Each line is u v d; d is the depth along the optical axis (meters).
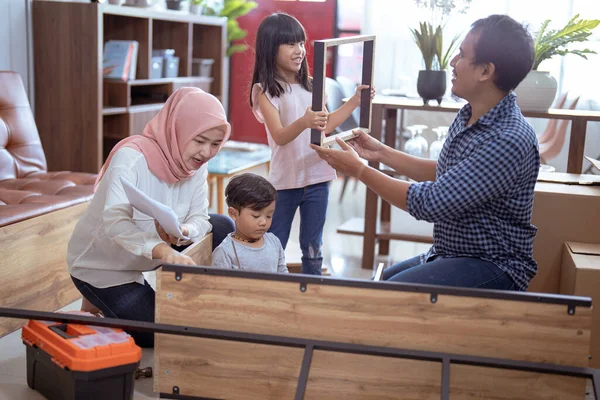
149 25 4.43
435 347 1.73
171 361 1.86
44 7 3.95
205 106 2.17
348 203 5.50
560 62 5.18
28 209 2.65
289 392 1.81
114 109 4.15
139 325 1.81
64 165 4.06
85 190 3.07
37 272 2.69
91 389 1.78
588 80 5.15
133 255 2.22
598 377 1.61
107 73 4.27
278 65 2.76
